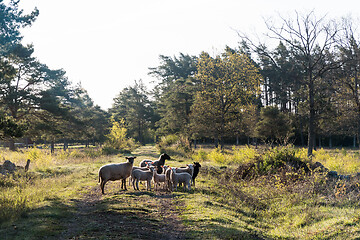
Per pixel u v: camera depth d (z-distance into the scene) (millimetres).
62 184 13773
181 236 7273
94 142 73938
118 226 7586
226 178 16484
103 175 12086
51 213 8445
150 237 6996
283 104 63125
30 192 11266
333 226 8328
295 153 16844
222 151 32000
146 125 80125
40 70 39625
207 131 41188
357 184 12602
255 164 16594
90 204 10164
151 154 36094
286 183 13820
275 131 44781
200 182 15594
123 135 47125
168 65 72750
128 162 12695
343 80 32281
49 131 39406
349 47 29859
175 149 36875
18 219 7820
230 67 39312
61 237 6617
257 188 13719
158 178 13195
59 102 41500
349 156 29938
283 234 8320
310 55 29656
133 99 80750
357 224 8133
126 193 11969
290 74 32250
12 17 36812
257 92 40094
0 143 51562
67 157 27500
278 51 56188
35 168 18922
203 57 40438
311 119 30047
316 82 31000
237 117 39969
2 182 13219
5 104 36000
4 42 36500
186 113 52562
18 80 39156
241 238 7465
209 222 8445
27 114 39844
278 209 11000
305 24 28859
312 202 11219
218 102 39188
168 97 57469
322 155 29859
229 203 11492
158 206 10117
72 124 45000
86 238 6555
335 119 40688
